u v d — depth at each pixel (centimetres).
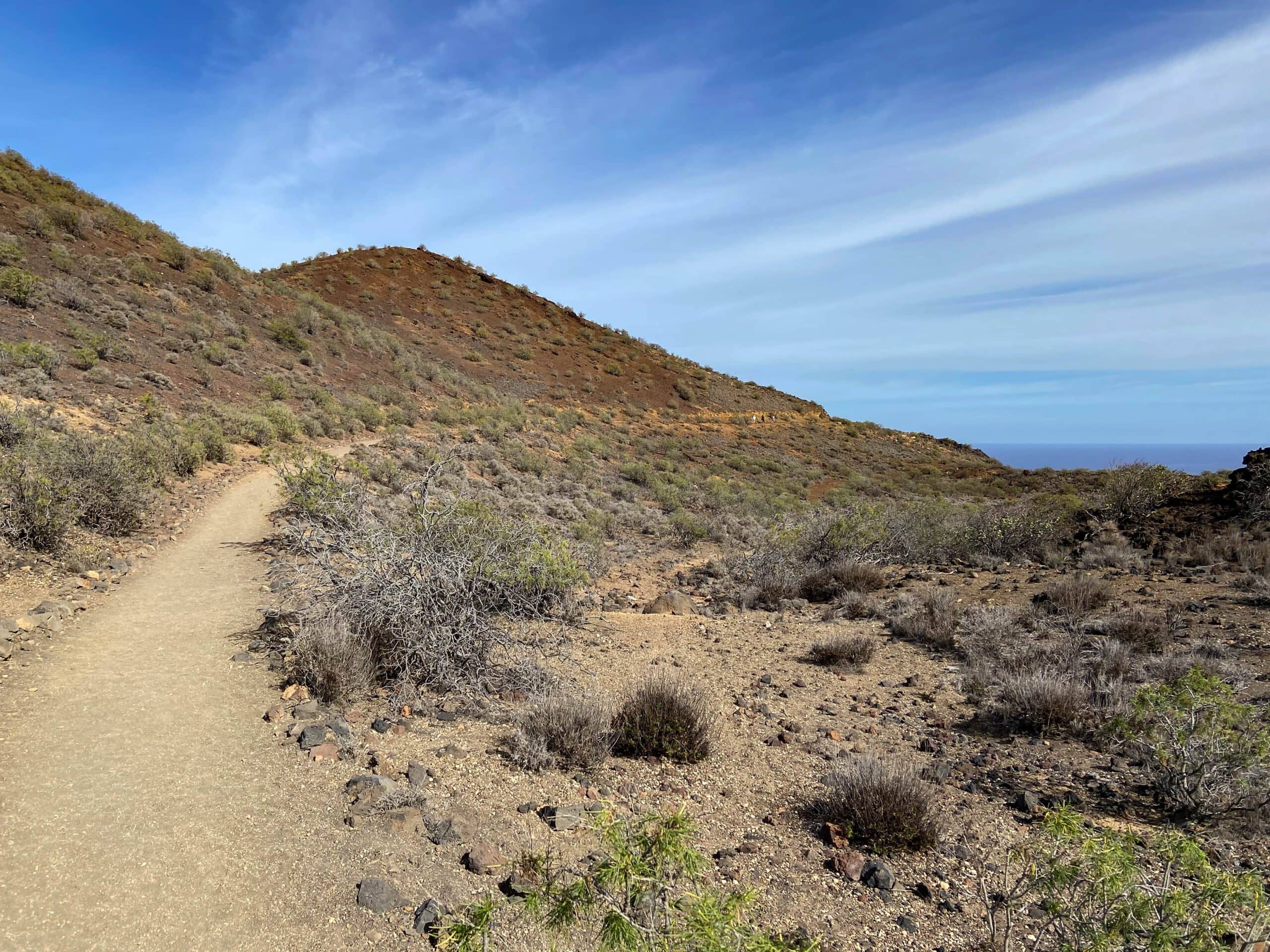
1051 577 1177
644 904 234
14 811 409
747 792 503
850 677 776
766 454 4859
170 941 318
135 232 3684
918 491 4338
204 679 638
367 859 384
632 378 6066
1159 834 333
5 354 1883
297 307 4172
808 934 342
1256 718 517
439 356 5075
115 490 1205
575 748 526
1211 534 1386
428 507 777
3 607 777
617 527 2305
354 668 621
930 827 429
